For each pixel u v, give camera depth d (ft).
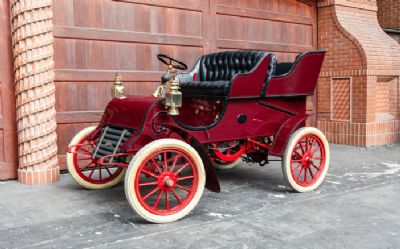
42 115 13.87
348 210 10.98
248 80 12.11
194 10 18.54
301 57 13.11
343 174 15.42
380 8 28.86
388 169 16.35
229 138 12.05
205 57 15.52
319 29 23.41
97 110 16.25
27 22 13.43
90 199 12.23
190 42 18.44
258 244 8.70
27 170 13.99
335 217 10.41
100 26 16.11
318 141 13.37
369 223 9.95
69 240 8.96
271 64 12.89
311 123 23.68
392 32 24.97
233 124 12.11
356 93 21.85
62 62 15.33
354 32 22.12
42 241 8.91
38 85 13.66
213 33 19.22
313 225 9.82
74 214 10.80
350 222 10.02
